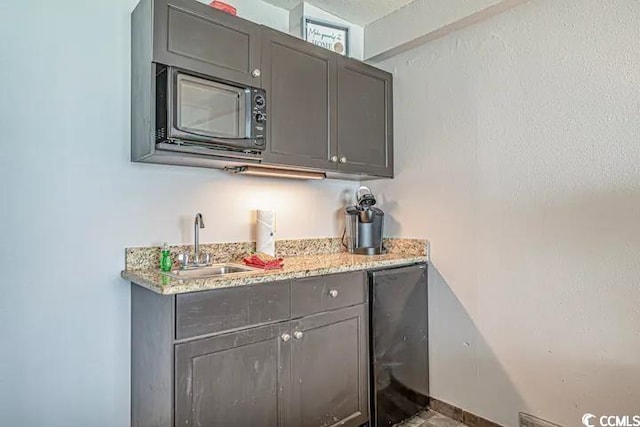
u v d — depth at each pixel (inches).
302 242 98.8
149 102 65.2
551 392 73.1
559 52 72.6
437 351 91.7
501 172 80.7
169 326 56.9
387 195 103.9
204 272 75.8
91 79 69.3
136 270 71.7
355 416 77.9
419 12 90.7
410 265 90.7
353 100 92.8
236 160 72.6
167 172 77.5
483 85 83.9
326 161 86.4
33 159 64.1
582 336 69.3
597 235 67.7
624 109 64.9
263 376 65.1
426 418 88.6
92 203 69.2
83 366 67.9
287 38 80.1
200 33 67.6
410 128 98.4
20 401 62.6
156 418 60.8
